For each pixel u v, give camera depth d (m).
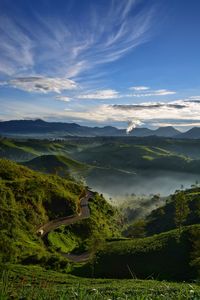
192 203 167.38
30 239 119.38
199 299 5.56
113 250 91.44
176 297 6.06
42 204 156.00
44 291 5.63
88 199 193.12
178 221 107.88
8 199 138.12
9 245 86.62
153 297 6.08
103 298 6.12
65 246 129.25
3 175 167.50
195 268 75.81
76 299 5.21
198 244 80.81
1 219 120.19
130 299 5.96
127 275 82.12
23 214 135.00
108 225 173.75
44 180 178.25
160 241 92.44
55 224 147.62
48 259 90.69
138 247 90.75
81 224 151.00
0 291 5.10
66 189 191.38
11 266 72.62
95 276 83.62
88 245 121.38
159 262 83.19
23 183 161.25
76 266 93.50
